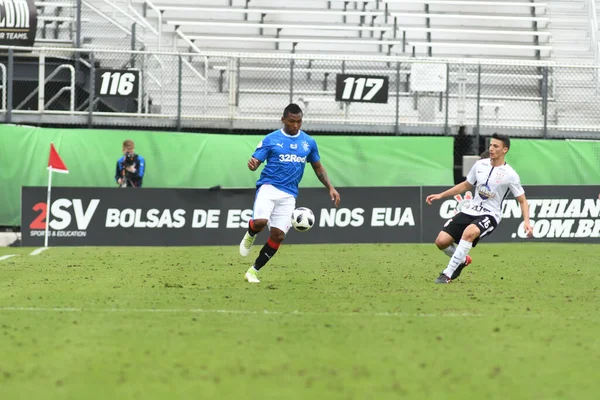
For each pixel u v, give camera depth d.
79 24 80.44
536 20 103.56
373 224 69.75
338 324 28.23
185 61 82.56
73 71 74.69
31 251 61.88
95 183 71.25
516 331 27.19
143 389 19.42
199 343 24.81
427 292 37.41
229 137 72.88
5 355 23.05
